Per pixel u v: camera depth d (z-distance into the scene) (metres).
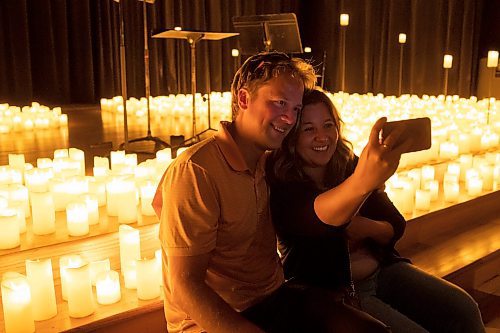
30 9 7.42
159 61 8.61
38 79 7.61
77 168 3.09
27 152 4.18
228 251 1.64
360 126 4.58
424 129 1.48
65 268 2.05
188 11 8.75
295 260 1.84
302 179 1.78
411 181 3.00
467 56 8.80
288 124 1.62
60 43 7.68
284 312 1.65
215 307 1.48
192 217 1.52
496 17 8.52
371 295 2.21
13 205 2.47
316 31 9.97
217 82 9.23
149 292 2.11
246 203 1.61
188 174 1.54
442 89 9.05
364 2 9.34
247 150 1.67
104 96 8.17
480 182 3.40
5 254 2.17
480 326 2.03
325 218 1.64
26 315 1.84
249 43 4.64
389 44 9.27
